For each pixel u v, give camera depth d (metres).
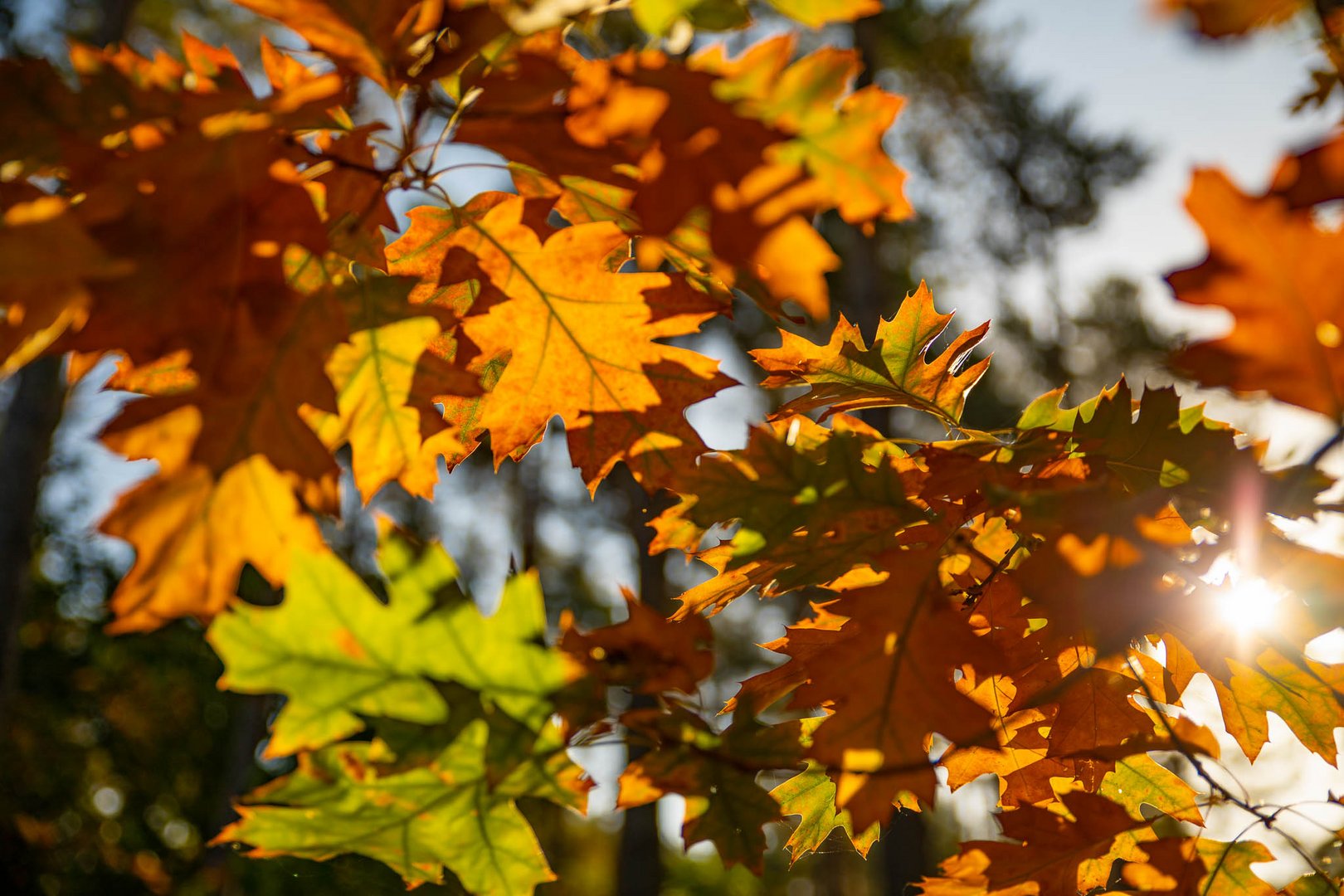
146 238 0.98
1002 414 9.56
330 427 1.08
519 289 1.16
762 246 0.97
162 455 0.98
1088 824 1.12
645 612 1.02
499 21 0.99
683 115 0.98
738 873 11.54
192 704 8.40
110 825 8.12
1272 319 0.95
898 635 1.08
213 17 5.90
